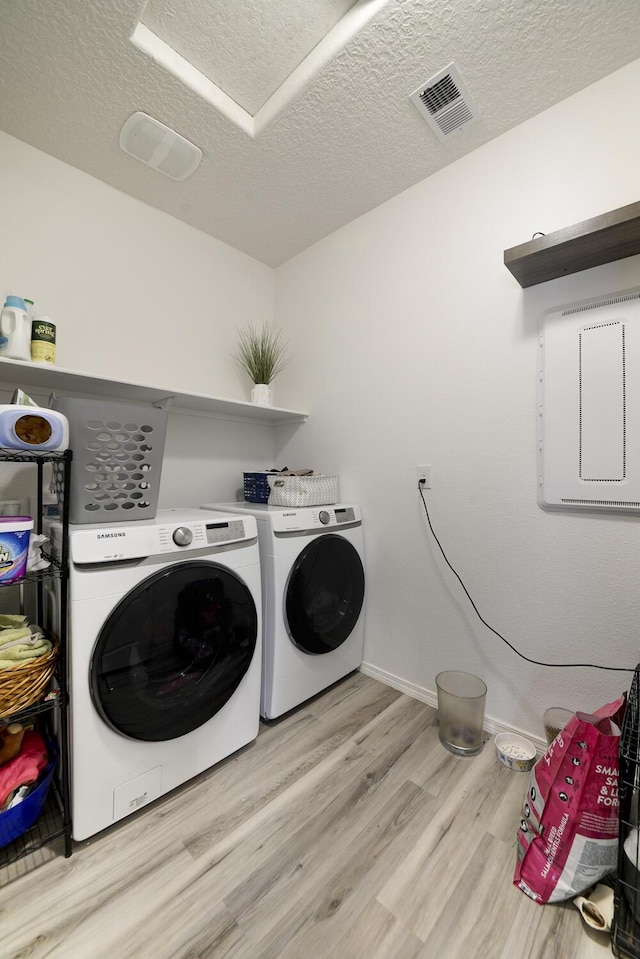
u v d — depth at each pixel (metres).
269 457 2.54
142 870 1.02
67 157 1.66
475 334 1.63
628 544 1.30
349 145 1.61
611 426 1.30
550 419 1.43
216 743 1.35
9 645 1.04
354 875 1.02
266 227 2.16
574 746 0.99
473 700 1.48
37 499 1.50
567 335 1.39
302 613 1.65
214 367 2.24
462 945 0.87
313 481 1.91
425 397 1.79
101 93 1.39
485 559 1.61
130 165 1.71
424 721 1.65
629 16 1.14
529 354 1.49
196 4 1.17
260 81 1.42
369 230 2.02
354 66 1.30
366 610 2.03
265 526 1.60
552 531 1.45
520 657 1.52
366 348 2.04
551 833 0.99
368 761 1.42
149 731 1.17
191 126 1.53
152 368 1.98
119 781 1.12
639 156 1.27
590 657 1.37
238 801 1.24
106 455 1.29
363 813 1.20
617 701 1.18
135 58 1.28
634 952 0.84
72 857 1.05
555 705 1.44
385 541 1.95
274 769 1.38
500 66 1.30
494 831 1.15
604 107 1.33
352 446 2.10
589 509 1.37
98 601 1.08
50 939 0.87
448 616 1.72
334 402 2.19
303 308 2.37
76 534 1.07
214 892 0.98
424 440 1.80
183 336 2.10
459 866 1.04
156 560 1.20
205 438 2.21
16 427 1.01
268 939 0.88
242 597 1.42
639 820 0.88
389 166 1.73
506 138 1.55
